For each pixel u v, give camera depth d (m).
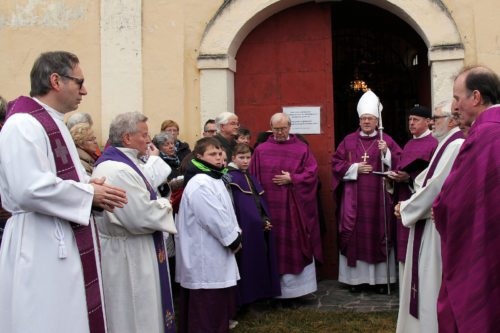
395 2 5.67
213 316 3.70
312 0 6.02
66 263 2.54
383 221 5.36
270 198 5.15
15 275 2.47
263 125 6.20
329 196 6.02
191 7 6.07
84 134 3.93
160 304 3.36
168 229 3.30
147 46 6.12
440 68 5.59
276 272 4.80
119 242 3.23
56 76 2.64
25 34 6.25
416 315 3.35
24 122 2.50
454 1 5.62
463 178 2.47
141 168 3.47
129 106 6.13
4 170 2.48
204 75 6.02
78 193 2.53
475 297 2.35
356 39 8.61
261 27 6.21
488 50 5.55
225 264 3.75
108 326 3.17
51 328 2.46
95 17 6.19
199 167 3.84
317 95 6.09
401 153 5.22
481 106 2.59
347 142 5.62
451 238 2.50
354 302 5.15
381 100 8.71
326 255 6.03
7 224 2.60
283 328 4.37
